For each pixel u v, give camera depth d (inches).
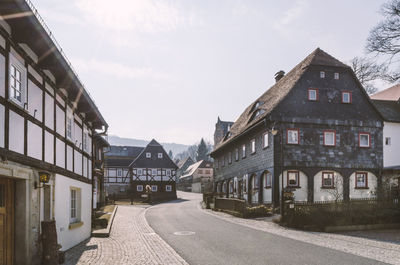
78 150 550.6
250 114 1430.9
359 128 1130.0
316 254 445.1
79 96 488.7
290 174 1065.5
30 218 339.6
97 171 1225.4
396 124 1175.0
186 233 652.1
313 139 1090.1
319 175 1085.8
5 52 289.3
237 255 441.1
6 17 280.1
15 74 316.5
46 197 397.1
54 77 419.5
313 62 1139.3
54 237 354.0
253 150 1243.2
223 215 1041.5
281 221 770.8
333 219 712.4
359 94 1152.8
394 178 1083.3
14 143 303.3
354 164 1107.9
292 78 1196.5
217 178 1818.4
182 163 4382.4
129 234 648.4
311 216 713.0
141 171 2400.3
